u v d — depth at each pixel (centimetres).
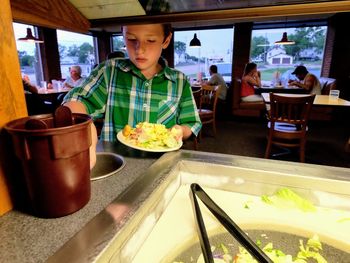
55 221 49
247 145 384
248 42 665
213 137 431
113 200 56
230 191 75
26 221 49
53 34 598
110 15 72
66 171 48
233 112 549
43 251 42
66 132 45
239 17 61
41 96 424
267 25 663
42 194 48
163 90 123
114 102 121
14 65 52
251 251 49
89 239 43
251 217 63
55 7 65
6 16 50
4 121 50
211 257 48
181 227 60
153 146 89
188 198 72
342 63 602
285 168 72
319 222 62
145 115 122
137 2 66
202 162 77
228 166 74
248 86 535
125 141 95
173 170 73
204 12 63
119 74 122
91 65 749
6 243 44
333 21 595
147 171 70
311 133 446
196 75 752
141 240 54
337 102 320
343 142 393
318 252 53
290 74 660
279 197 69
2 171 51
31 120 43
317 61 670
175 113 128
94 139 70
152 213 58
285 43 574
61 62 650
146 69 117
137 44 99
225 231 57
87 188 55
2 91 49
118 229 46
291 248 54
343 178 66
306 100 263
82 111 104
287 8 56
